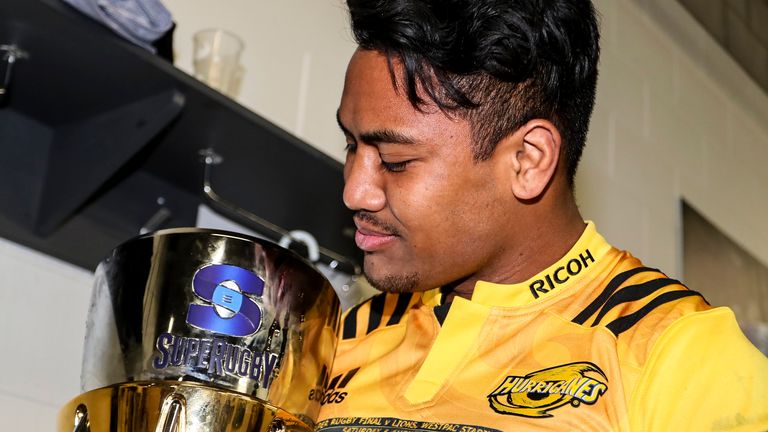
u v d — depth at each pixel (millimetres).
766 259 2809
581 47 959
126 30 1251
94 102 1337
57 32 1213
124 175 1461
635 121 2432
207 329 782
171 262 799
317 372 839
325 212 1569
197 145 1419
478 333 939
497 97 903
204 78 1447
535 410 855
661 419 821
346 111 904
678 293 909
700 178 2629
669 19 2684
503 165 915
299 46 1729
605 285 942
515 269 957
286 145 1415
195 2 1578
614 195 2283
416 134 881
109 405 785
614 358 864
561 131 951
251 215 1576
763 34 3104
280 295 812
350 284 1664
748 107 2975
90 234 1410
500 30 897
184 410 766
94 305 827
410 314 1019
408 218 894
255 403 785
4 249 1317
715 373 833
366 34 904
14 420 1270
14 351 1293
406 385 940
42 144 1384
